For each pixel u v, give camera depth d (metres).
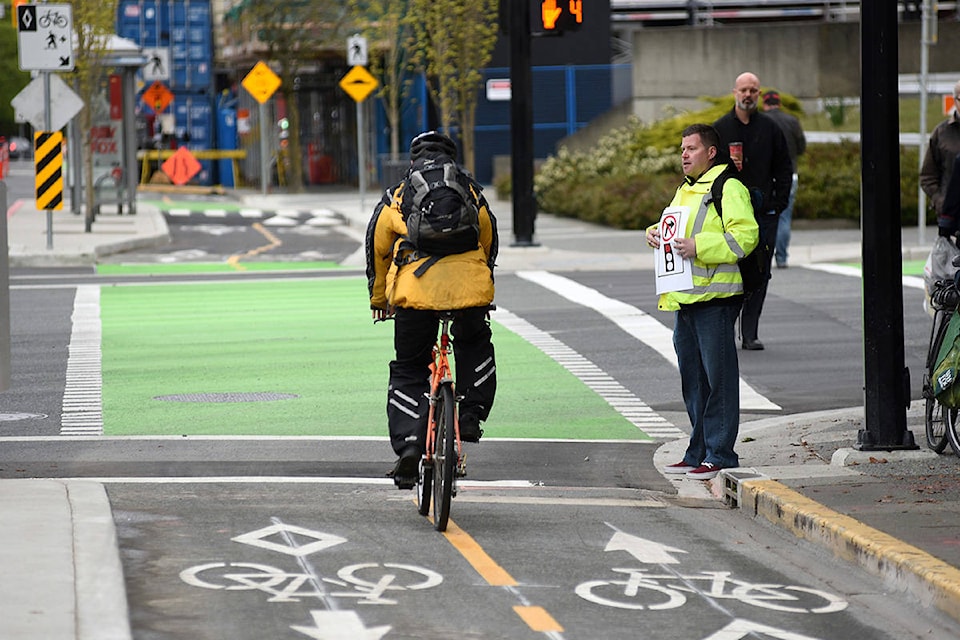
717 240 30.17
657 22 142.50
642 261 73.88
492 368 25.80
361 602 20.23
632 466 32.53
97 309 58.28
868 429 30.80
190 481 29.59
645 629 19.41
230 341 50.22
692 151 30.42
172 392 40.97
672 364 45.50
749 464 31.56
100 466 31.27
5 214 27.47
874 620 20.28
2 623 18.08
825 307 56.12
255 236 95.19
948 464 29.34
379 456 32.66
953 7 132.12
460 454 25.31
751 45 119.56
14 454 32.62
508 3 76.94
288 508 26.55
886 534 23.36
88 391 41.06
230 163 166.38
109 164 107.06
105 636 17.97
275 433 35.38
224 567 21.94
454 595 20.77
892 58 29.94
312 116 158.38
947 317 30.47
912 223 87.94
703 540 24.88
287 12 143.12
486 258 26.36
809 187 90.19
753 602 20.95
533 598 20.72
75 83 93.38
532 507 27.34
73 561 21.19
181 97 166.25
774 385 42.22
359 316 56.38
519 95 76.81
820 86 119.00
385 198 25.73
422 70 116.50
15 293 63.50
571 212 102.88
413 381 26.17
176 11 165.25
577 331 51.59
